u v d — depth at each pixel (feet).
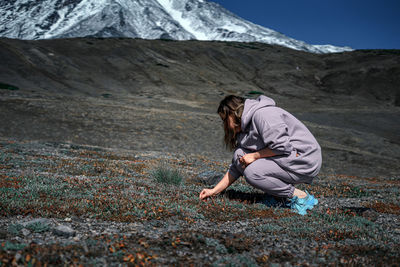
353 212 16.39
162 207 15.40
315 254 10.55
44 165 28.04
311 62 368.89
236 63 348.59
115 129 91.50
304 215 15.34
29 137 73.77
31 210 13.82
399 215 17.06
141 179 24.34
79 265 8.56
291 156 14.51
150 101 173.17
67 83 200.75
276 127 13.89
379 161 86.63
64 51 263.08
